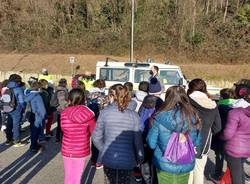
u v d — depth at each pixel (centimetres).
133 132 486
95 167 827
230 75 3703
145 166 622
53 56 4006
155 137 455
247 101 582
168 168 446
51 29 4947
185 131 444
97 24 4912
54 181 739
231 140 575
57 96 1034
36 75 3450
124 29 4781
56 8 5041
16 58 4047
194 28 4656
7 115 1043
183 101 452
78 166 563
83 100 577
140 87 745
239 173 577
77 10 5009
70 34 4869
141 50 4522
